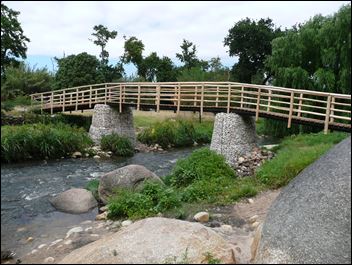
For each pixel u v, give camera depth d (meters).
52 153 18.92
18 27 18.50
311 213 4.73
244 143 16.39
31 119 22.70
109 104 23.44
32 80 31.33
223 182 11.41
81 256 5.78
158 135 24.83
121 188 10.73
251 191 10.02
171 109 19.33
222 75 33.19
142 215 8.92
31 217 9.84
